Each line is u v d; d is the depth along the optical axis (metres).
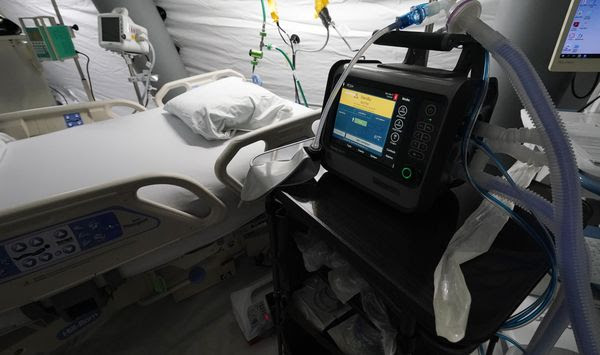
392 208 0.59
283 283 0.84
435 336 0.40
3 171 1.04
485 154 0.53
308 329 0.80
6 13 2.12
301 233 0.75
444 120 0.46
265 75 2.02
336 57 1.69
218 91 1.40
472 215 0.54
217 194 0.99
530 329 0.76
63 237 0.73
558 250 0.35
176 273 1.28
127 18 1.54
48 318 0.86
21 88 1.61
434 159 0.48
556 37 0.94
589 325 0.34
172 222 0.89
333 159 0.67
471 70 0.48
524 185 0.52
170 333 1.24
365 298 0.63
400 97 0.52
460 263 0.45
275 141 1.05
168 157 1.15
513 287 0.42
